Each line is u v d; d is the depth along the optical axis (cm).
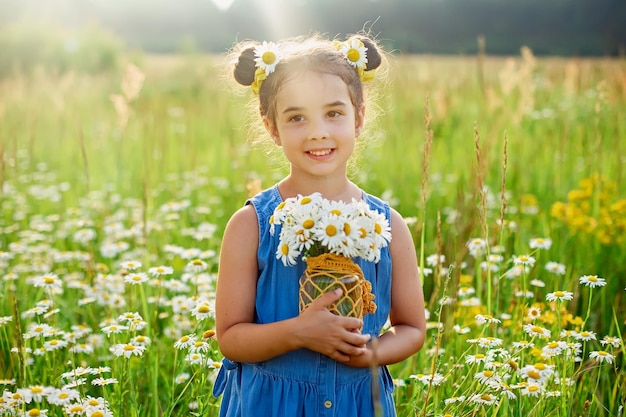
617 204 453
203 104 1110
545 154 662
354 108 214
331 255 190
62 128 895
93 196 599
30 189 641
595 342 322
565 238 450
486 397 229
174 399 303
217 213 557
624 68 738
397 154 729
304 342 188
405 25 2653
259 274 209
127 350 261
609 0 2019
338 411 201
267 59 208
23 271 417
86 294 352
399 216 222
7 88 1261
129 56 2561
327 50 210
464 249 362
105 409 237
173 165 756
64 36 2469
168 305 362
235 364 215
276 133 216
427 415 245
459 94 896
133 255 440
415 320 217
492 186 601
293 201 192
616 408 279
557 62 1234
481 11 2625
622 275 415
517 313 323
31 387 240
